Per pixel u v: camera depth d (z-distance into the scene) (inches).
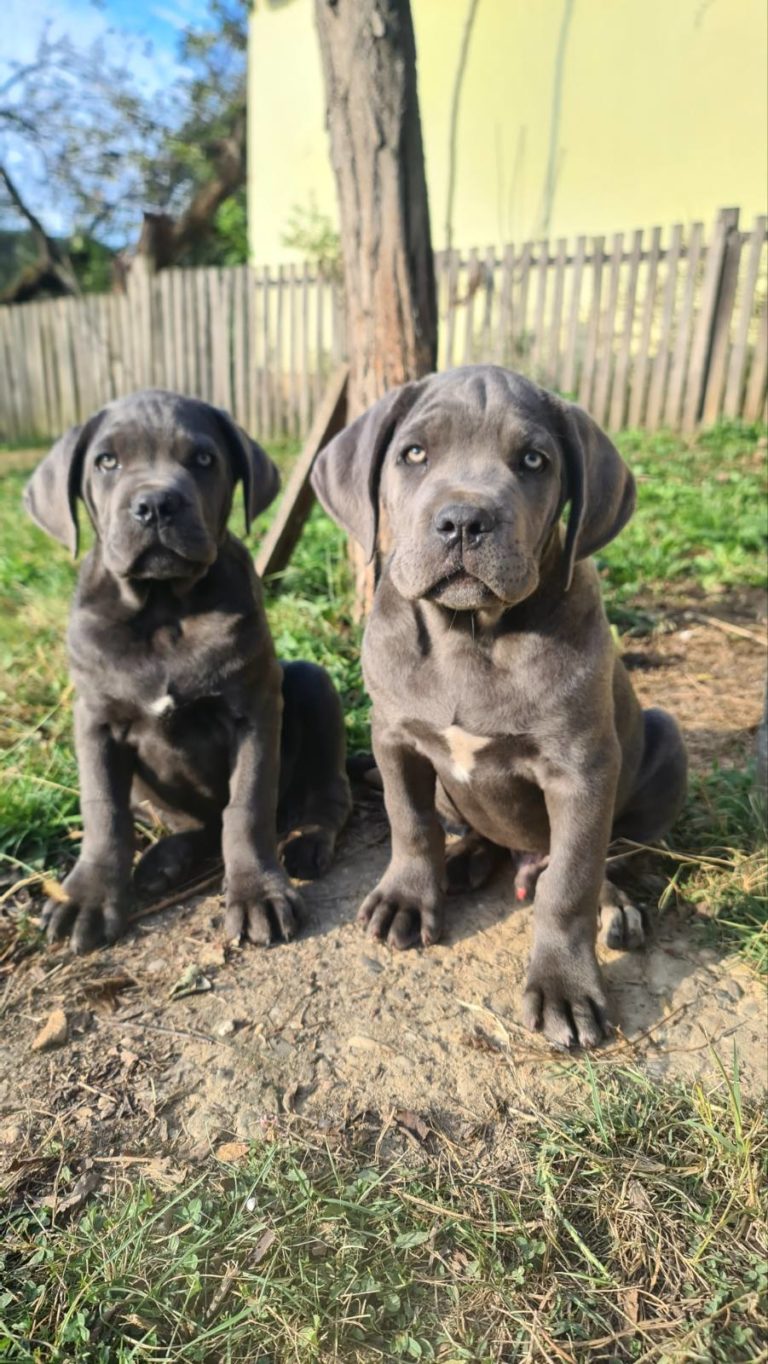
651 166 93.9
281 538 44.6
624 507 24.1
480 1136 19.3
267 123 123.6
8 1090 20.6
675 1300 16.0
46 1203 18.0
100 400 129.7
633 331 88.3
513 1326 15.7
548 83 98.3
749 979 23.3
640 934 24.4
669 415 83.2
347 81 37.0
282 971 24.1
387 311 39.1
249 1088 20.5
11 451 131.0
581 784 22.2
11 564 57.2
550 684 21.9
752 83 86.6
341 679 38.0
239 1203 17.8
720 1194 17.7
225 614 26.3
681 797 27.8
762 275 85.0
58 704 37.1
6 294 196.9
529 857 27.3
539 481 21.7
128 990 23.6
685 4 88.5
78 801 31.3
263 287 105.8
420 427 22.1
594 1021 21.5
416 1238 16.9
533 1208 17.6
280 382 106.8
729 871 26.8
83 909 25.4
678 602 46.4
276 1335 15.6
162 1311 16.0
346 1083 20.6
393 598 23.6
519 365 90.7
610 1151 18.6
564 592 22.4
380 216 38.2
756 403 80.1
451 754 23.4
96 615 26.3
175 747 27.1
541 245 86.6
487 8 100.3
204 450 27.4
